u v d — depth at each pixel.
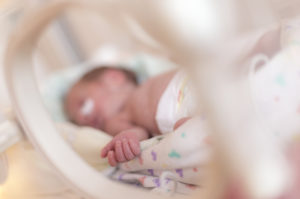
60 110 1.37
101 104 1.23
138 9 0.31
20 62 0.62
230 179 0.34
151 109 0.82
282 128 0.49
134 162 0.68
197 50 0.31
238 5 0.34
